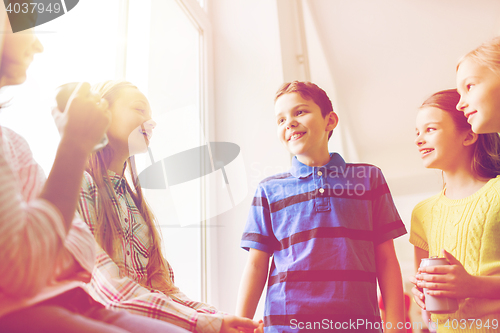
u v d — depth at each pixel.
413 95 1.65
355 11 1.85
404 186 1.55
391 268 0.98
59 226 0.38
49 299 0.43
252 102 1.77
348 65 1.80
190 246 1.49
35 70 0.88
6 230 0.33
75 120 0.42
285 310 0.93
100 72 1.10
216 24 1.93
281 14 1.87
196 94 1.72
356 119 1.71
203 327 0.62
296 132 1.06
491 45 0.96
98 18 1.12
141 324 0.51
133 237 0.78
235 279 1.59
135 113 0.84
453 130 1.06
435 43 1.67
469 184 1.05
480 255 0.95
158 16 1.46
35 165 0.49
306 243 0.97
